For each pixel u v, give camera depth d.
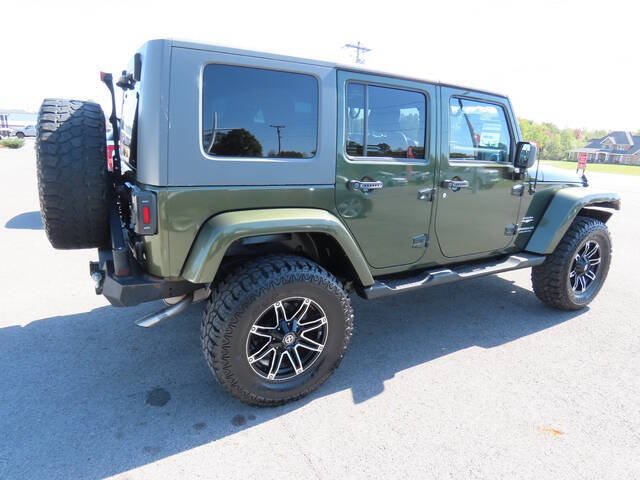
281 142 2.40
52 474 1.98
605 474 2.08
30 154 24.73
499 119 3.46
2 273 4.63
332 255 2.79
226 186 2.25
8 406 2.45
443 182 3.09
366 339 3.44
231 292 2.25
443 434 2.33
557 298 3.86
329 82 2.50
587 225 3.83
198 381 2.77
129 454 2.12
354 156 2.67
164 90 2.04
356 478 2.01
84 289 4.24
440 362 3.09
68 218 2.42
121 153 3.27
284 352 2.46
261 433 2.30
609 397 2.70
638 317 3.96
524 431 2.37
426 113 2.95
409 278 3.16
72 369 2.86
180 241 2.20
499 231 3.59
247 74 2.25
